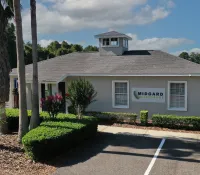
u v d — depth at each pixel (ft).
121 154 34.37
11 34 124.98
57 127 36.76
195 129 50.19
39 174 27.35
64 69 67.51
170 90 56.80
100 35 73.77
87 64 69.00
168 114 56.85
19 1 35.60
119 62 66.95
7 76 40.11
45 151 30.68
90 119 43.88
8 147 34.32
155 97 57.67
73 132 35.83
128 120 55.62
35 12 38.50
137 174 27.71
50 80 61.87
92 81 62.39
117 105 60.90
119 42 72.84
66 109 60.64
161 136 44.70
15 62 126.93
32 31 38.58
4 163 29.50
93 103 62.34
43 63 75.51
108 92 61.16
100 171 28.48
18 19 35.68
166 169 29.04
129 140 41.70
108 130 49.11
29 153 30.89
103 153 34.73
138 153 34.81
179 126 51.19
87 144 39.11
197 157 33.19
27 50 135.33
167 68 58.65
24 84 36.60
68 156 33.30
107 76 60.75
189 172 28.17
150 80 57.88
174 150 36.24
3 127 42.70
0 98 40.14
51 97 44.98
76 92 49.29
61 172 28.07
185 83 55.36
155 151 35.76
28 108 67.26
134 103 59.41
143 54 70.44
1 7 38.81
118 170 28.78
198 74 53.36
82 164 30.48
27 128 36.58
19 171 27.78
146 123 53.42
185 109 55.62
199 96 54.49
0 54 38.75
